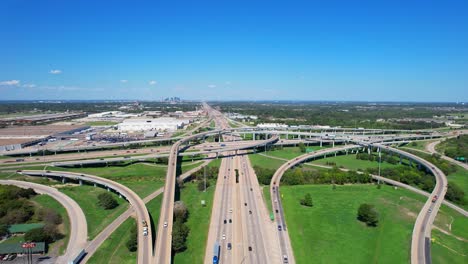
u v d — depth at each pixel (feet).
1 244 407.64
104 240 436.35
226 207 556.51
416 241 435.53
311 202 569.64
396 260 395.75
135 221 496.64
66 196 614.75
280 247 419.54
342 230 474.49
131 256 396.37
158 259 367.25
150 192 643.04
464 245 435.12
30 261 385.70
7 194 574.56
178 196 617.21
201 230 467.11
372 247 427.33
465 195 636.07
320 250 415.64
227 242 430.20
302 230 470.39
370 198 614.34
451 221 512.22
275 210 542.57
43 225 469.98
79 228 474.08
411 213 541.75
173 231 416.67
